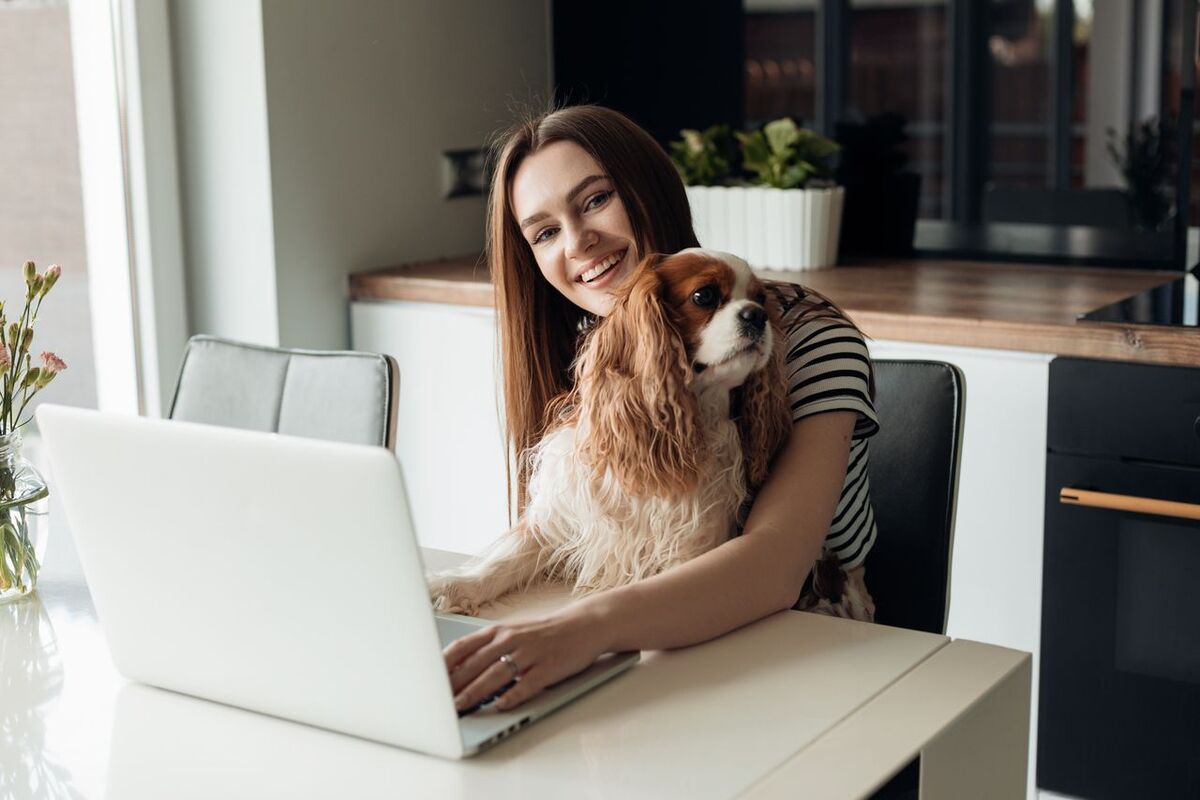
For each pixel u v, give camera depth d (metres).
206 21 2.60
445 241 3.01
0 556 1.31
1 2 3.04
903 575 1.47
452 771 0.91
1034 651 2.10
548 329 1.50
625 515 1.23
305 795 0.88
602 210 1.44
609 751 0.93
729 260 1.21
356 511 0.88
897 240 2.88
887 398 1.50
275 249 2.62
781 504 1.24
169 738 0.99
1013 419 2.07
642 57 3.10
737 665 1.09
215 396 1.84
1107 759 2.04
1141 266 2.63
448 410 2.68
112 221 2.68
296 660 0.97
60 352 3.08
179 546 0.98
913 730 0.96
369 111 2.76
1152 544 1.95
